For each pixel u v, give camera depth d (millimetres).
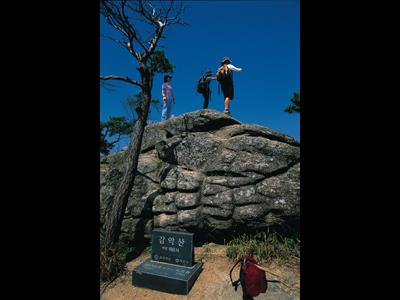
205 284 4637
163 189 6809
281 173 6219
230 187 6195
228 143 6879
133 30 6398
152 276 4648
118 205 6223
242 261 3705
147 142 8242
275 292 4215
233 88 8297
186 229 6168
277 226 5742
